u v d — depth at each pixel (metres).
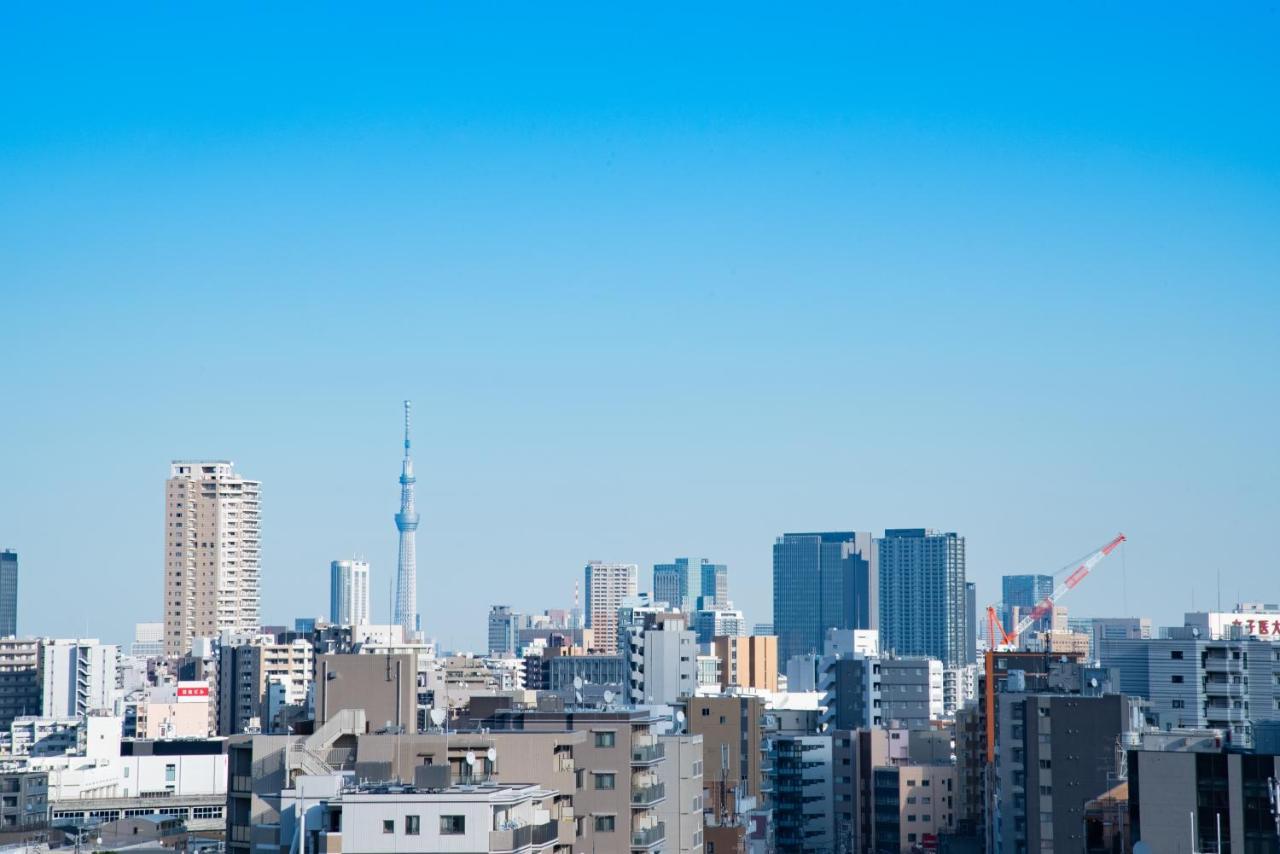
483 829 168.75
